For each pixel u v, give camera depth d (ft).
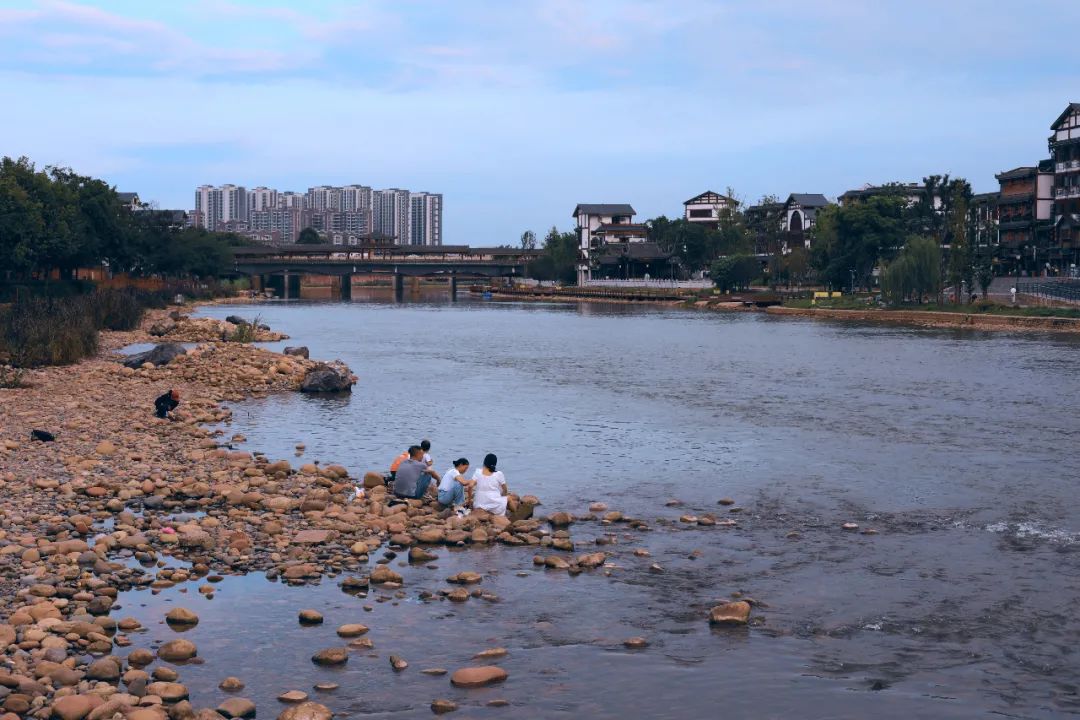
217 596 49.37
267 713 37.11
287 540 58.59
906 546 59.77
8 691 37.42
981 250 398.01
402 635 44.98
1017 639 44.86
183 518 62.08
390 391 136.26
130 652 42.01
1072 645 44.11
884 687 39.91
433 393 134.41
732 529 63.82
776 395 133.28
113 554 54.80
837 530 63.62
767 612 48.34
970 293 328.08
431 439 96.84
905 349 209.77
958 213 332.39
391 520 63.21
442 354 200.75
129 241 390.01
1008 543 60.44
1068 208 370.94
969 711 37.86
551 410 118.11
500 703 38.29
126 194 557.74
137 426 96.32
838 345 221.87
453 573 54.08
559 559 55.67
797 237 520.83
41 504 64.03
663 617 47.67
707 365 176.76
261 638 44.27
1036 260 389.80
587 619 47.29
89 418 99.50
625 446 94.02
